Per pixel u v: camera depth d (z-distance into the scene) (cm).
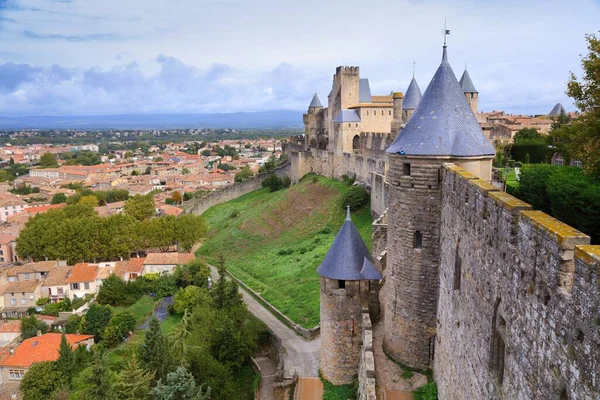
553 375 1104
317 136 13425
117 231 10694
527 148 7181
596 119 3044
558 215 2842
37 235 10944
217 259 9169
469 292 1917
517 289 1354
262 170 15725
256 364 5188
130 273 9300
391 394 2691
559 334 1077
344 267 3547
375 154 9931
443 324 2492
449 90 2802
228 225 10975
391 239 2973
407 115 9256
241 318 5559
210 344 5228
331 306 3612
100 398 4094
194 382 3959
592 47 3053
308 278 6681
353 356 3612
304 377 4109
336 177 10644
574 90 3234
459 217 2142
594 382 920
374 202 7731
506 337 1452
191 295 7438
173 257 9350
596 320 920
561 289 1081
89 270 9669
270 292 6656
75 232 10662
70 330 7538
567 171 3188
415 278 2820
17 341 7375
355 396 3403
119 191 18550
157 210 14725
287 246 8481
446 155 2617
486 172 2705
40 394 5647
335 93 11300
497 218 1548
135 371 4091
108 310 7531
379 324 3584
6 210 17525
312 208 9500
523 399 1292
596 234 2584
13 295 9406
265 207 10750
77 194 18100
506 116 15988
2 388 6131
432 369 2820
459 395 2066
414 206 2764
